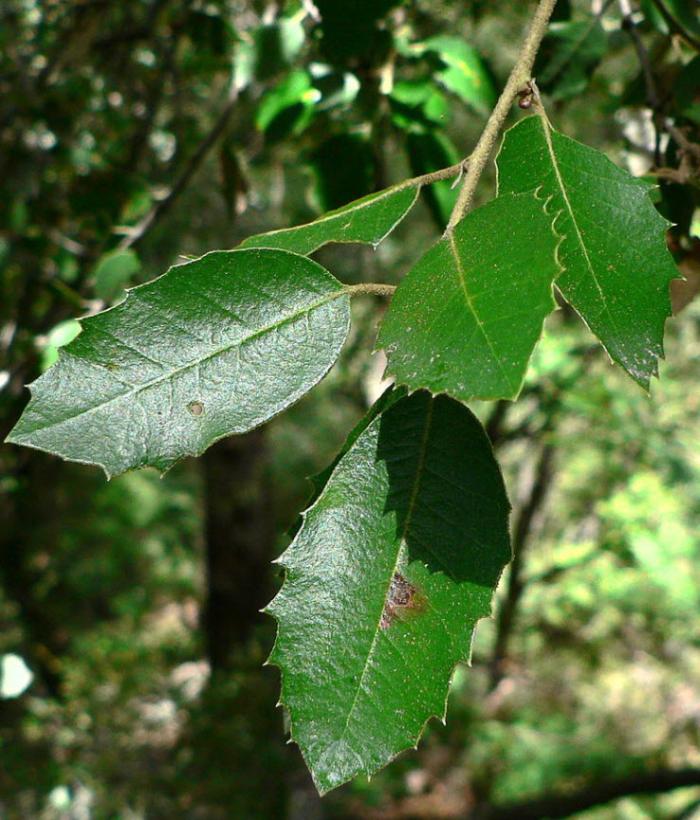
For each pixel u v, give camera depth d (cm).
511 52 89
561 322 121
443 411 20
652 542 137
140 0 79
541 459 151
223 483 199
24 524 177
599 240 20
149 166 85
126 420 18
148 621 241
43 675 143
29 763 113
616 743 175
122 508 226
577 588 154
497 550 19
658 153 30
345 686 18
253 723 137
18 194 74
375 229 21
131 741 128
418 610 19
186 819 122
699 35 33
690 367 142
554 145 21
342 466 19
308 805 129
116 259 48
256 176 98
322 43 35
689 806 121
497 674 180
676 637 170
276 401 19
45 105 74
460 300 17
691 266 29
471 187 19
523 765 166
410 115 37
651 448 127
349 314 19
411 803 158
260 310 19
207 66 78
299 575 19
